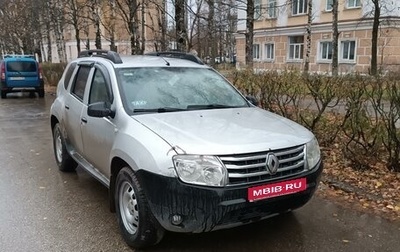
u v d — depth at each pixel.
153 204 3.20
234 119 3.88
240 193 3.08
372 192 4.84
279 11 30.91
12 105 14.77
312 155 3.59
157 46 16.00
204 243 3.64
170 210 3.11
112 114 3.99
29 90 17.36
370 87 5.98
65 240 3.74
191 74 4.79
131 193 3.56
